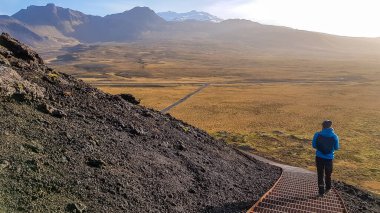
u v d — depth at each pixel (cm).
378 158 3931
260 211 1088
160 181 1059
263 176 1714
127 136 1298
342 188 1870
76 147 1009
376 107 8756
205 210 1006
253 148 3959
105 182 903
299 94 11344
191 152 1503
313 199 1330
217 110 8019
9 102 1091
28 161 837
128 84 13925
